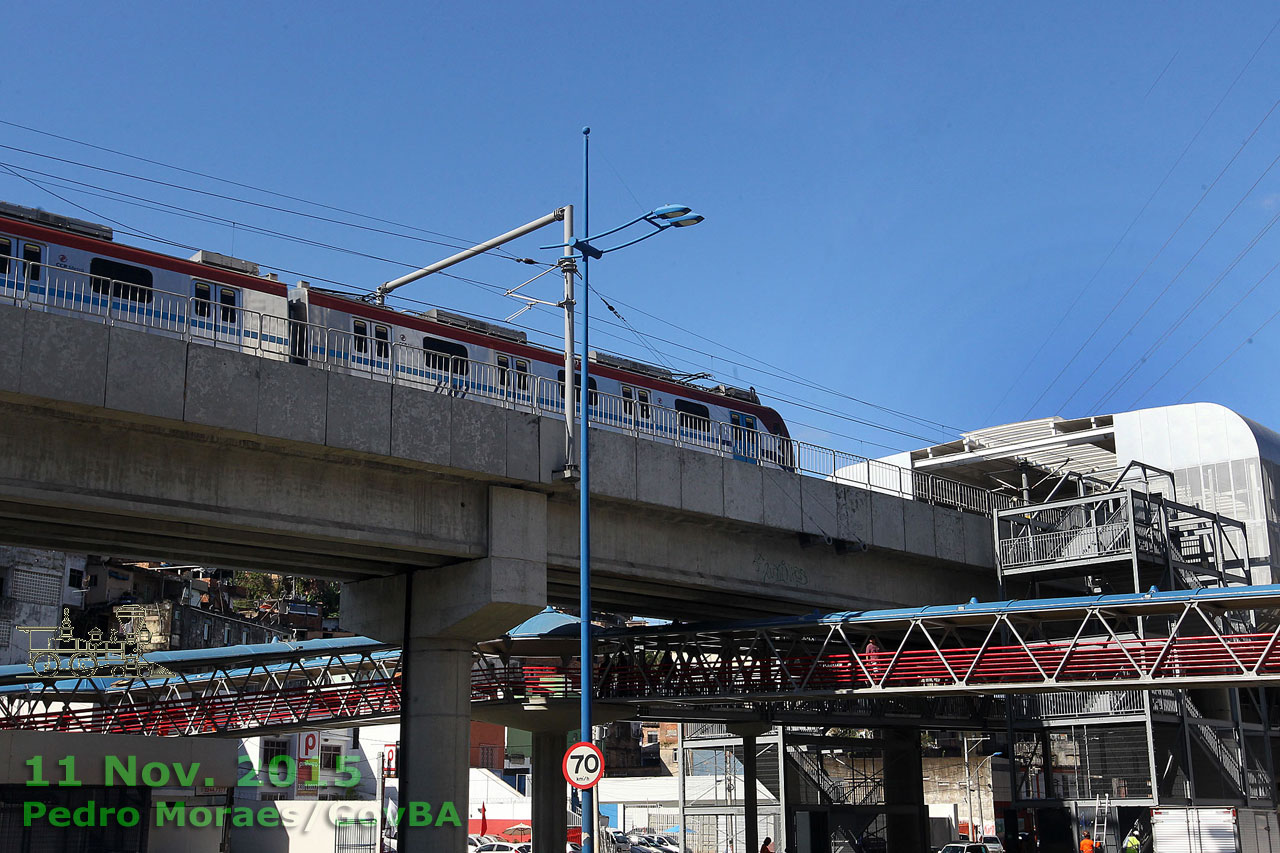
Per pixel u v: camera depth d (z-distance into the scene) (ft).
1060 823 135.74
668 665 126.62
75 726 148.97
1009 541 144.66
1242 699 150.71
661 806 253.03
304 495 93.50
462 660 108.78
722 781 201.26
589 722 79.92
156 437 86.28
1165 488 170.30
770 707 146.00
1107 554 134.62
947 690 106.42
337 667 150.61
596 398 136.26
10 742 108.68
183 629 233.55
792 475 124.98
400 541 98.17
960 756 268.21
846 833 171.94
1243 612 139.95
